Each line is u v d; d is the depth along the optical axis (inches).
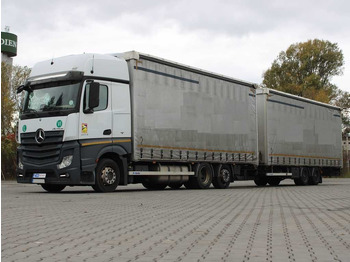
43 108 603.2
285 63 2348.7
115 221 316.8
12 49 1777.8
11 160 1278.3
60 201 474.9
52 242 233.0
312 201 513.7
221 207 427.5
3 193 614.9
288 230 279.4
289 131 989.8
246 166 871.7
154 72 676.1
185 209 405.4
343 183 1188.5
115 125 620.7
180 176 725.3
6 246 221.6
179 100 716.0
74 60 604.4
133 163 656.4
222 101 804.0
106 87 613.9
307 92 2188.7
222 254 203.3
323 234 263.9
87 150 589.6
